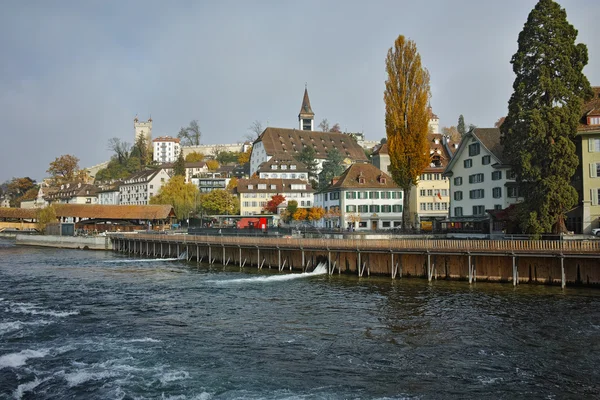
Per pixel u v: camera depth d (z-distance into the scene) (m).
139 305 34.56
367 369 21.12
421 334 26.09
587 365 21.19
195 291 39.94
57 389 19.17
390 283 41.66
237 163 193.38
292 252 51.84
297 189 119.44
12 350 23.88
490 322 28.11
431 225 74.12
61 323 29.27
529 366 21.20
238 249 58.03
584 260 37.06
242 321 29.52
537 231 42.06
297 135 154.00
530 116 42.50
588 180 46.81
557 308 30.98
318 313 31.25
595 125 46.78
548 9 45.34
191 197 117.56
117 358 22.66
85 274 51.78
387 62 60.88
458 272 41.69
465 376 20.22
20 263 63.78
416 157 59.31
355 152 157.12
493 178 60.03
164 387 19.33
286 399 18.22
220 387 19.30
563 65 44.69
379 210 82.62
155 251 72.94
